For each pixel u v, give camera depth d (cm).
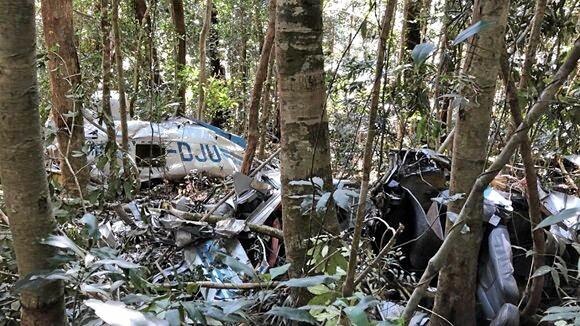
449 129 482
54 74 509
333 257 256
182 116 816
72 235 319
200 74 1134
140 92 784
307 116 284
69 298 240
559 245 297
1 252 272
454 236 188
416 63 156
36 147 191
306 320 171
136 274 208
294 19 276
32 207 195
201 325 198
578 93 347
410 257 404
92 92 584
